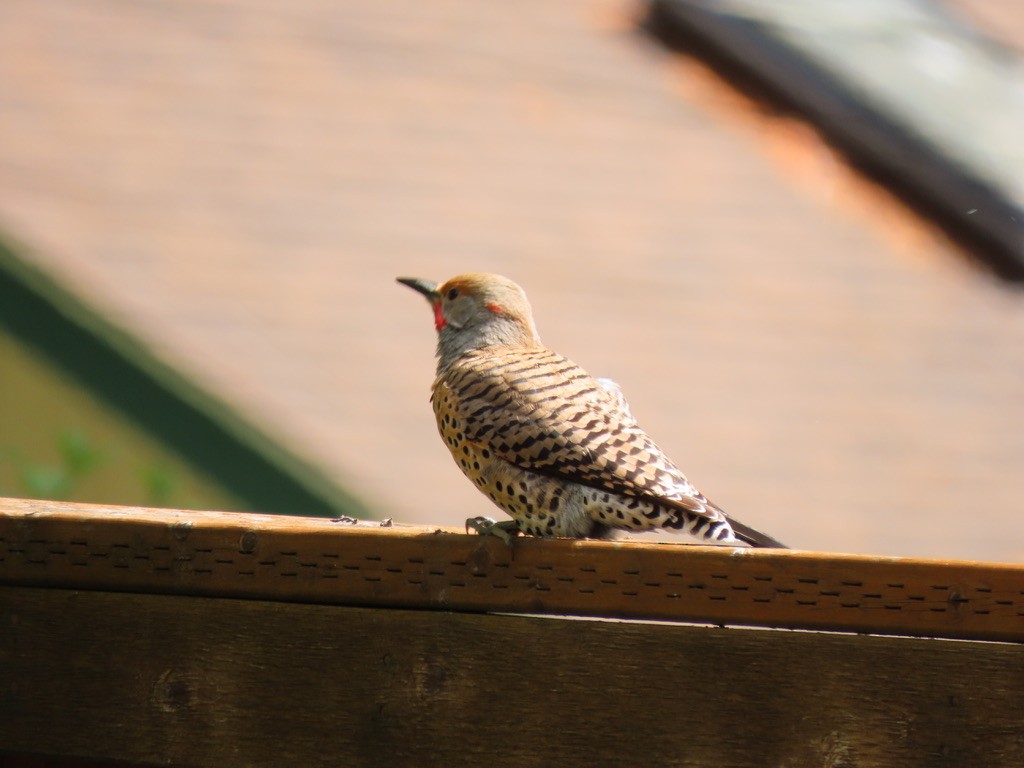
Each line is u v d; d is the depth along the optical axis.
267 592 5.19
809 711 4.85
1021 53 21.20
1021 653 4.75
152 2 17.88
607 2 19.16
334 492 11.66
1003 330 15.22
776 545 6.29
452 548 5.09
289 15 17.91
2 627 5.32
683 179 16.20
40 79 16.05
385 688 5.11
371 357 13.06
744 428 12.85
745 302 14.61
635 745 4.95
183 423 12.48
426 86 16.97
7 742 5.28
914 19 20.42
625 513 6.50
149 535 5.25
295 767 5.13
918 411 13.62
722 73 18.11
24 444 12.98
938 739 4.77
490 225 14.80
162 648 5.24
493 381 6.92
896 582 4.79
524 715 5.02
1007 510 12.61
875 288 15.35
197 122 15.68
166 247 13.76
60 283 12.98
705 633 4.94
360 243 14.22
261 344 12.96
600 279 14.35
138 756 5.22
